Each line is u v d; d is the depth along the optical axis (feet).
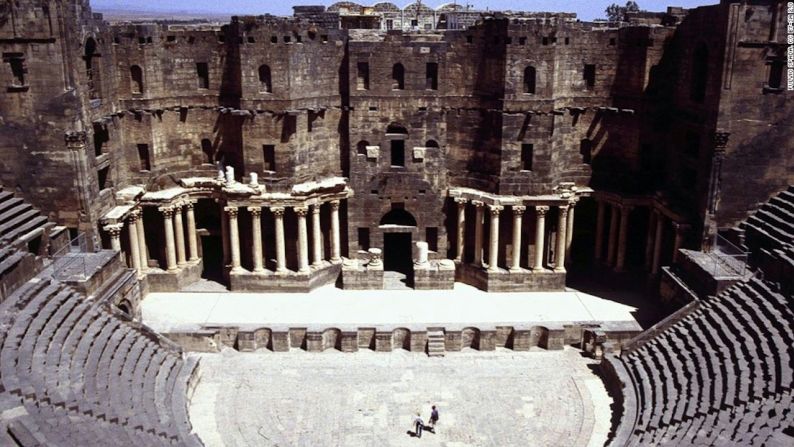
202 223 178.81
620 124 164.45
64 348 110.83
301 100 160.56
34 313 114.11
